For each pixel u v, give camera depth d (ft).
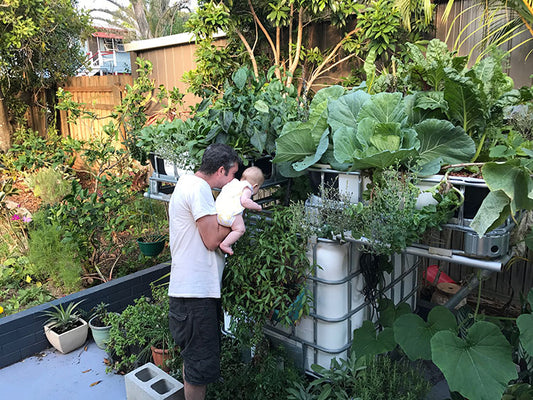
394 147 6.80
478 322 7.01
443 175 6.68
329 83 14.71
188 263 7.16
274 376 8.30
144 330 9.70
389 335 8.21
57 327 10.83
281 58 15.20
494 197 5.78
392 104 7.41
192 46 18.10
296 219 7.63
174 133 9.59
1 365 10.19
